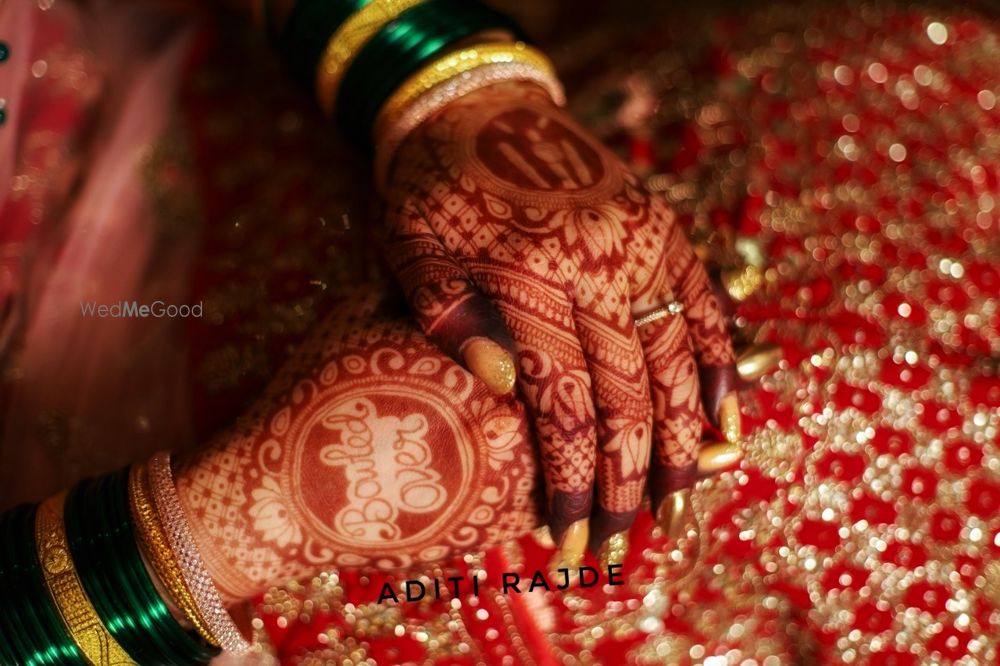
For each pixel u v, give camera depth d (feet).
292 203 2.09
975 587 1.98
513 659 1.92
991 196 2.12
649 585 1.96
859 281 2.05
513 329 1.73
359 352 1.80
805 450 1.99
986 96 2.19
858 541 1.98
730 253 1.99
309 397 1.80
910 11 2.27
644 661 1.95
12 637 1.76
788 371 2.00
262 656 1.90
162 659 1.79
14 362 2.02
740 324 1.97
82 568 1.76
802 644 1.98
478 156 1.83
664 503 1.81
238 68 2.21
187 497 1.80
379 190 1.97
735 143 2.15
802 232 2.08
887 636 1.97
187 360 1.99
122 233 2.08
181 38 2.22
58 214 2.09
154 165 2.11
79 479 1.98
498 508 1.81
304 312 1.99
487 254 1.75
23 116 2.05
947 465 2.00
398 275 1.78
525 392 1.74
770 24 2.28
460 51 1.93
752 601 1.97
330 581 1.92
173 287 2.04
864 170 2.12
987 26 2.26
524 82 1.96
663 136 2.18
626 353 1.74
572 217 1.76
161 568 1.77
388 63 1.94
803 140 2.15
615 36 2.39
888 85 2.19
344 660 1.90
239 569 1.80
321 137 2.15
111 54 2.17
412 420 1.78
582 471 1.73
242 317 2.00
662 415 1.79
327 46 1.98
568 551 1.76
